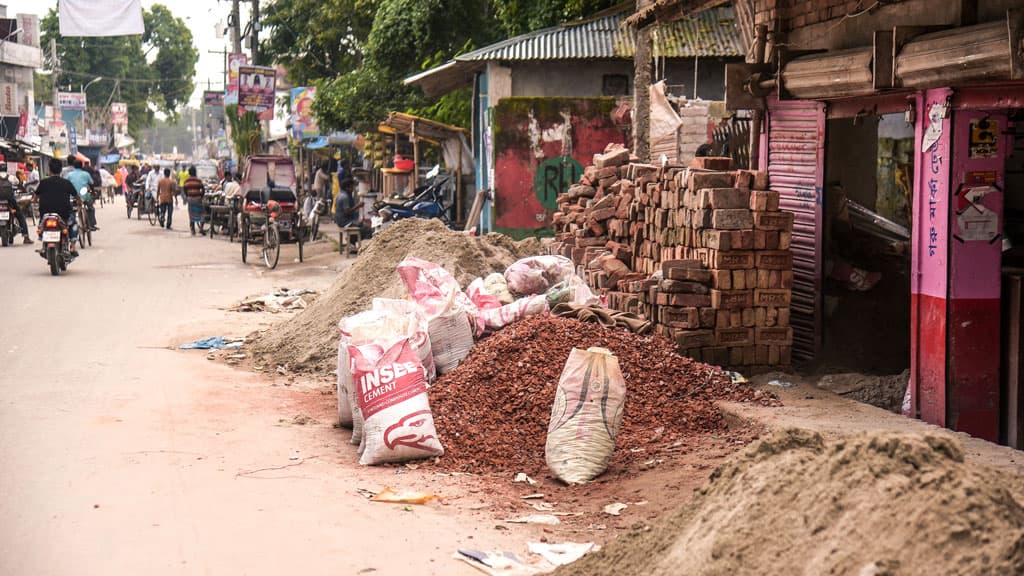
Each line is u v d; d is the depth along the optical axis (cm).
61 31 2077
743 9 1113
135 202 4225
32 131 5684
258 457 662
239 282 1723
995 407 740
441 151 2791
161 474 617
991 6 693
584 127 1895
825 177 941
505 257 1167
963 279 730
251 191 2238
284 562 481
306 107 3522
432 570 473
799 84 923
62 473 614
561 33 1942
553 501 587
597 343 795
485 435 694
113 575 461
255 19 3878
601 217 1138
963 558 297
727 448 661
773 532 342
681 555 368
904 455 338
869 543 314
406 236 1139
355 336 705
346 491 594
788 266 866
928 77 707
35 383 877
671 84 1847
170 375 930
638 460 654
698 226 877
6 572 461
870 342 970
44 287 1595
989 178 725
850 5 887
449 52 2552
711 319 859
